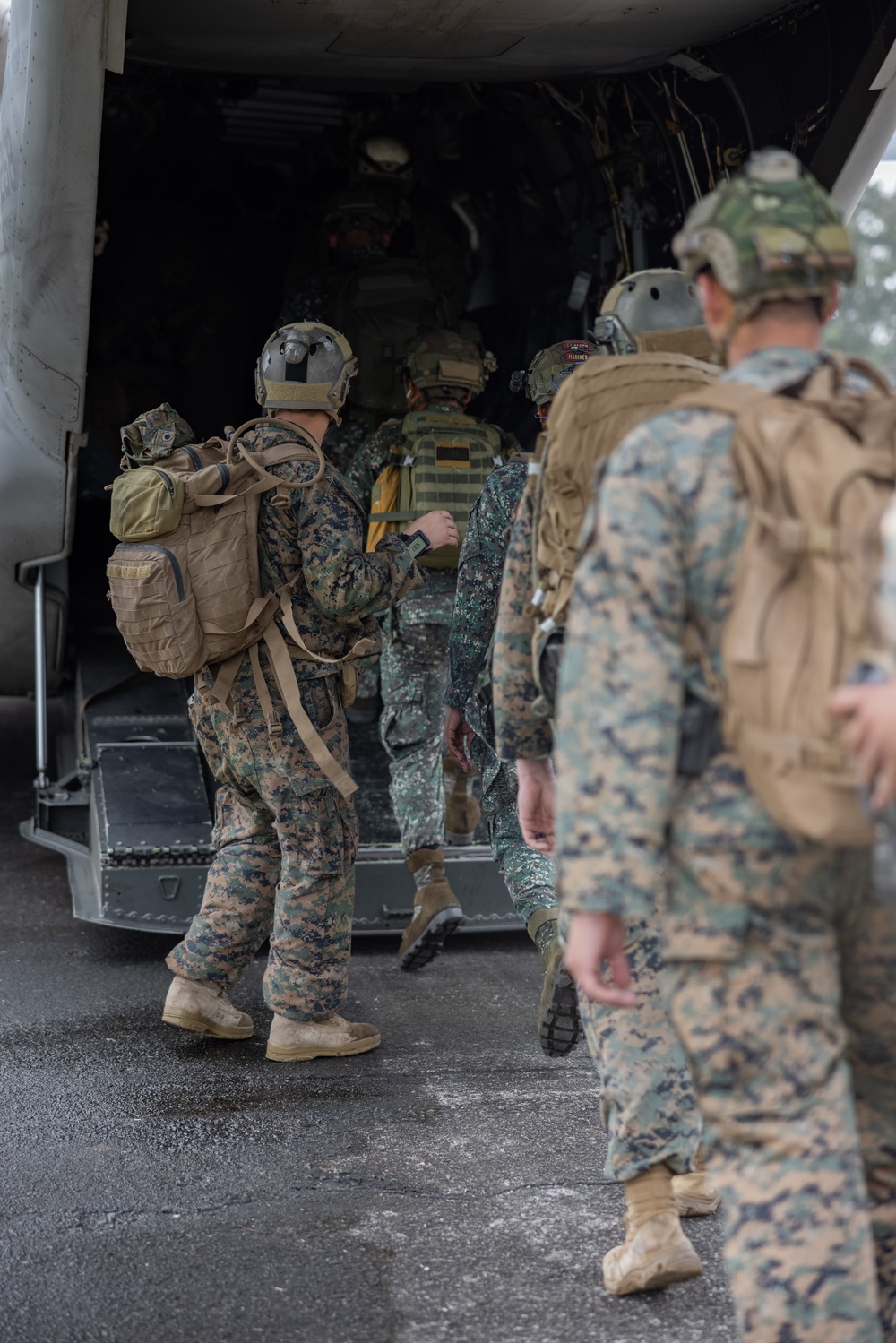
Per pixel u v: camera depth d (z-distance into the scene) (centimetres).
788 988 213
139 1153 393
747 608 206
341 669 472
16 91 556
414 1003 538
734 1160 216
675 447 218
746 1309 209
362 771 708
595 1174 380
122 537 450
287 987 468
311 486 454
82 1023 508
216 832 497
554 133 816
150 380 938
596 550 219
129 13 577
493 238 959
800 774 200
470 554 472
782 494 207
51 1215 353
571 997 424
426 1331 298
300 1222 351
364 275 752
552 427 312
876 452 207
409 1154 394
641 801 210
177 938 619
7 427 652
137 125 998
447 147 937
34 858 744
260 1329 299
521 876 461
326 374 470
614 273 787
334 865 466
